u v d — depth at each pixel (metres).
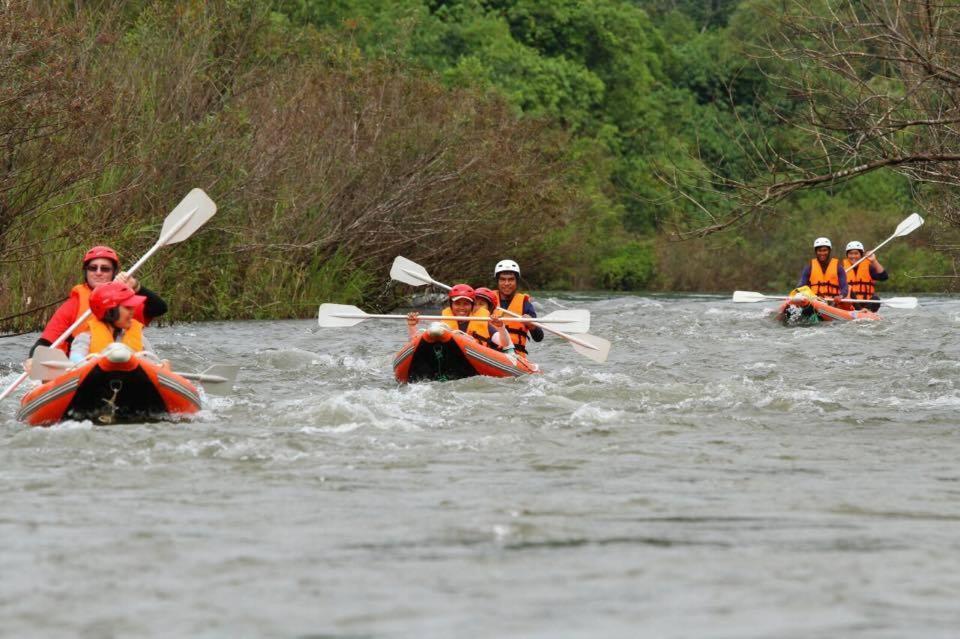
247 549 13.05
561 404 25.28
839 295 55.69
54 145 41.81
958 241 53.09
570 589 11.48
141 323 26.64
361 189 63.53
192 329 48.78
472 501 15.63
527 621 10.48
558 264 111.69
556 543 13.34
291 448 19.64
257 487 16.55
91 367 22.45
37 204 43.06
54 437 20.23
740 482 17.16
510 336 33.81
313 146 61.19
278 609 10.87
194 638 10.08
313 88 63.84
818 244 55.97
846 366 34.72
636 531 13.94
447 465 18.34
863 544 13.33
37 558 12.68
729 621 10.47
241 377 32.12
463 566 12.33
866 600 11.12
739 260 126.75
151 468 17.91
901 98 28.80
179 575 12.02
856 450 20.12
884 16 30.06
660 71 160.75
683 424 22.80
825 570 12.19
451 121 67.75
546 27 154.00
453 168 67.00
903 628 10.27
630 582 11.73
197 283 55.38
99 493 16.12
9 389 23.62
